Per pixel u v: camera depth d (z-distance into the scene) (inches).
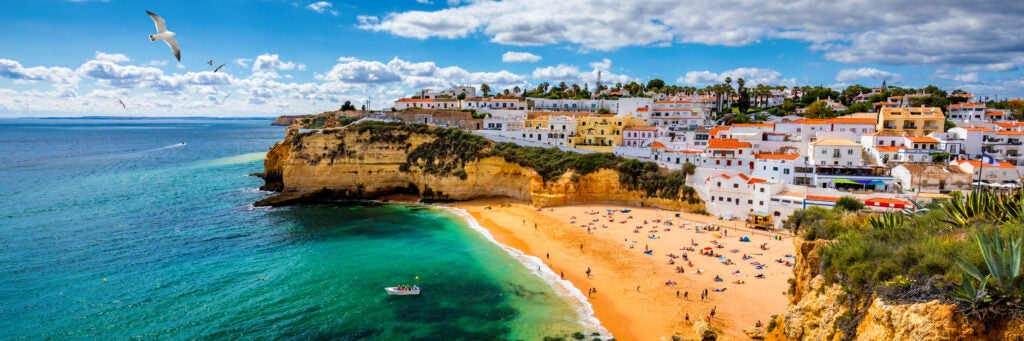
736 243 2632.9
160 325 1793.8
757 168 3417.8
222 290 2117.4
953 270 980.6
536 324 1830.7
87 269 2338.8
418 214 3582.7
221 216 3476.9
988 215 1401.3
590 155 3772.1
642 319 1847.9
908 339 948.6
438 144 4131.4
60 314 1859.0
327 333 1764.3
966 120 4982.8
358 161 4138.8
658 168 3614.7
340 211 3681.1
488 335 1752.0
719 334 1686.8
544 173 3740.2
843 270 1197.7
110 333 1726.1
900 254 1106.1
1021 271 919.7
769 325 1616.6
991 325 886.4
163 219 3351.4
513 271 2354.8
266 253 2635.3
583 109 6373.0
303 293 2100.1
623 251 2583.7
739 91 6466.5
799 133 4183.1
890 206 2591.0
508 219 3334.2
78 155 7716.5
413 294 2087.8
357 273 2338.8
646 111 5315.0
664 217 3211.1
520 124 4968.0
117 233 2970.0
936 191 2955.2
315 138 4148.6
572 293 2092.8
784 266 2282.2
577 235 2888.8
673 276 2224.4
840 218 2119.8
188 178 5191.9
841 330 1138.0
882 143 3668.8
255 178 5201.8
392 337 1739.7
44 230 2999.5
